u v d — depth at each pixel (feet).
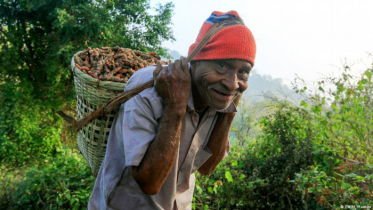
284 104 13.57
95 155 6.47
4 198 17.08
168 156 4.72
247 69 4.73
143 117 4.85
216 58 4.59
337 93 12.28
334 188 10.44
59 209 14.75
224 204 12.79
